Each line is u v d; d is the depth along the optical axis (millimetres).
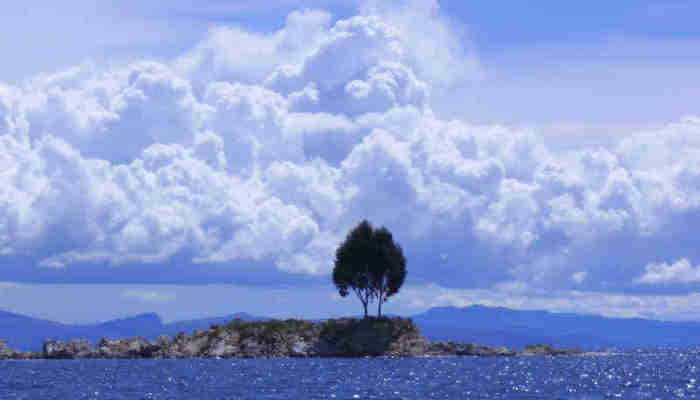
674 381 124438
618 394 100562
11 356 195125
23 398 95062
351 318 186125
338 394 96438
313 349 178875
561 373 140500
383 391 100188
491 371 140875
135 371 140500
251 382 114188
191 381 117250
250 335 185500
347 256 175750
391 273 175500
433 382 114125
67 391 103500
